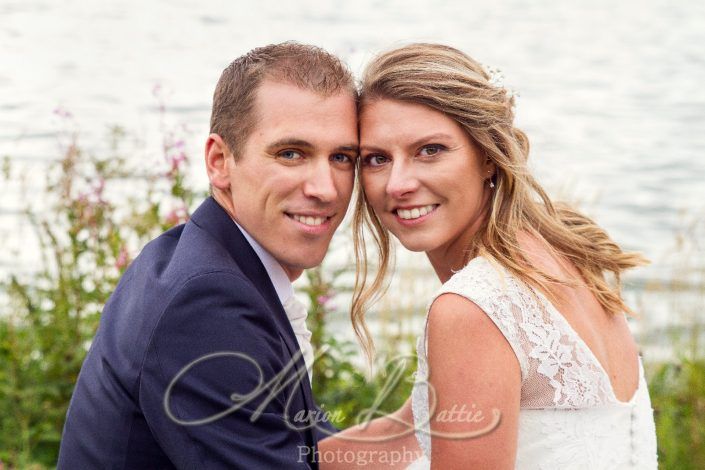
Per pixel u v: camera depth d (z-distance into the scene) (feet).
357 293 13.02
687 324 22.00
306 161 10.75
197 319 9.87
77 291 18.07
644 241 36.06
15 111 53.16
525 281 10.31
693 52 99.09
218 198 11.21
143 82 67.92
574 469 10.24
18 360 17.38
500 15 135.85
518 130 11.64
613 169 47.98
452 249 11.44
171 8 128.98
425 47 11.05
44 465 16.93
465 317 9.92
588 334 10.61
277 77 10.68
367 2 146.82
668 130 58.90
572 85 78.07
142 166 19.03
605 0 160.25
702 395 19.08
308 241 10.94
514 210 10.92
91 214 18.20
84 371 10.93
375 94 10.89
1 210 27.45
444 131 10.67
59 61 77.92
